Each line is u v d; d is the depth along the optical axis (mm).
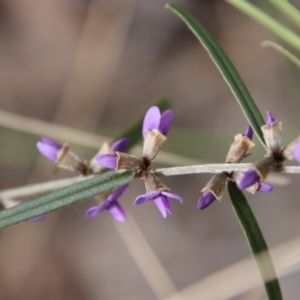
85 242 733
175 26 761
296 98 722
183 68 758
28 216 494
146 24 764
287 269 529
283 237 726
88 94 748
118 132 734
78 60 756
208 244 727
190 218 731
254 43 745
